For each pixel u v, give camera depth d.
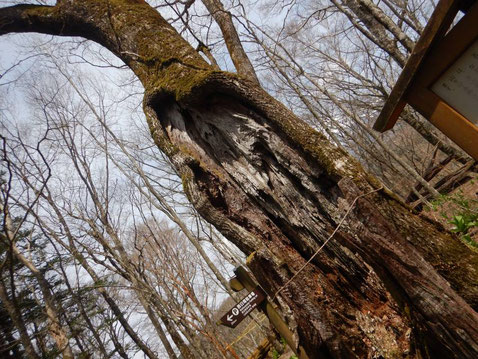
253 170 2.69
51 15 3.53
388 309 2.26
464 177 6.70
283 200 2.56
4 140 3.56
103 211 7.96
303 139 2.33
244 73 4.35
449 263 1.88
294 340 2.37
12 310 6.31
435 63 1.95
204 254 7.96
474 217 4.44
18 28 3.76
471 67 1.85
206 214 2.66
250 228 2.67
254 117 2.59
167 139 2.91
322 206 2.34
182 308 6.38
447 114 1.95
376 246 1.93
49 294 7.79
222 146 2.81
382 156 10.20
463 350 1.71
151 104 2.99
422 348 1.98
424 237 1.94
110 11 3.31
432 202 6.49
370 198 2.00
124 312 9.12
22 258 7.90
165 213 8.24
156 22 3.23
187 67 2.77
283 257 2.49
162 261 6.24
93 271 8.73
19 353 8.45
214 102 2.72
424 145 12.16
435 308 1.78
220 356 5.59
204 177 2.77
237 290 2.70
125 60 3.36
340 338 2.20
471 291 1.80
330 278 2.45
